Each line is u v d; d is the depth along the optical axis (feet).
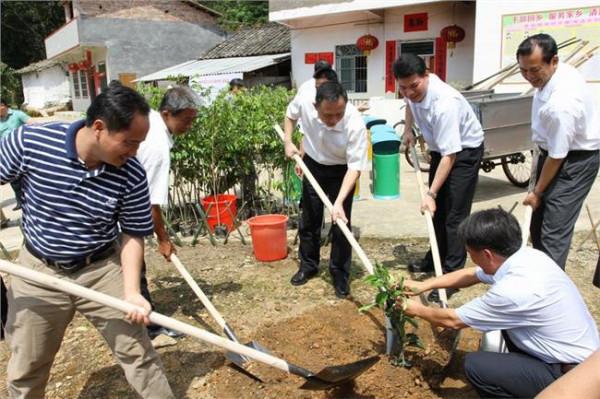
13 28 115.34
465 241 7.99
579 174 11.26
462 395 9.39
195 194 20.13
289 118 13.99
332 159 13.10
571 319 7.47
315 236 14.17
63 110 92.07
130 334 7.84
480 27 32.86
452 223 13.24
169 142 10.71
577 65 25.20
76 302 7.80
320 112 11.59
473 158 12.81
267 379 9.84
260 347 10.55
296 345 11.06
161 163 10.09
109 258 8.02
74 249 7.50
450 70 38.99
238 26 85.05
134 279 7.68
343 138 12.37
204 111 18.65
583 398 3.20
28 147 7.07
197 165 19.24
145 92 19.75
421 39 40.04
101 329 7.94
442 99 11.82
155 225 10.32
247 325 12.07
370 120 28.78
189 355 10.89
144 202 7.73
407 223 19.39
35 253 7.63
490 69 32.94
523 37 31.27
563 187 11.39
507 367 7.86
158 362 8.27
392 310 9.77
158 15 68.59
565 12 29.43
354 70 45.57
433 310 8.64
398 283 9.66
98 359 10.89
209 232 17.93
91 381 10.13
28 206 7.45
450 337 11.09
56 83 97.66
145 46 68.44
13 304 7.65
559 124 10.63
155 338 11.43
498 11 31.94
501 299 7.57
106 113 6.47
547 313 7.44
